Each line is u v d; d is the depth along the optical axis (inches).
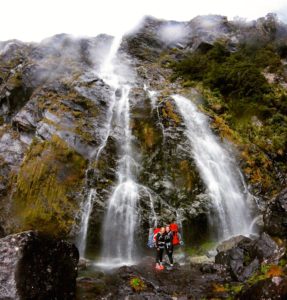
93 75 803.4
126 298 338.3
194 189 578.2
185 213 548.4
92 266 476.7
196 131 673.6
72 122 658.2
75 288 335.3
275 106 744.3
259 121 722.2
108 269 457.1
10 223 536.4
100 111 702.5
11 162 625.0
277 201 425.4
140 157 617.9
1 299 266.7
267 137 698.8
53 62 911.0
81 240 530.3
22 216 539.5
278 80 826.2
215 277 391.5
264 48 967.6
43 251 307.1
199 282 382.9
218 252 475.8
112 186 573.3
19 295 268.7
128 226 539.5
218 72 836.6
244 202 597.9
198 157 620.1
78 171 587.5
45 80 829.8
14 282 272.4
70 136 624.4
